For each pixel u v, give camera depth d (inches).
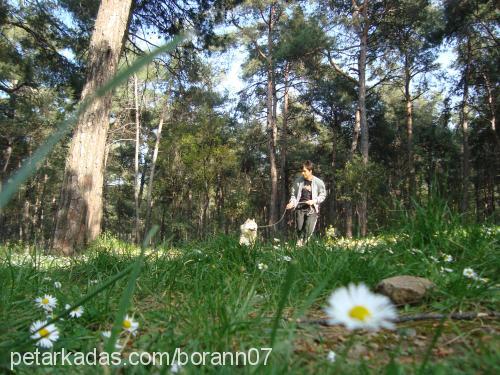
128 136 1309.1
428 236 131.3
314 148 1621.6
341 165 1483.8
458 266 107.8
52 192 1615.4
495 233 136.5
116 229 2010.3
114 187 1883.6
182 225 1098.7
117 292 109.7
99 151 370.3
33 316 87.7
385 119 1493.6
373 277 106.1
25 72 717.3
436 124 1401.3
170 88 1003.9
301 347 67.2
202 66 650.8
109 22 386.0
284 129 1362.0
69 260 179.3
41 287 116.8
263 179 1739.7
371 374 52.7
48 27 663.8
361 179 681.6
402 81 1277.1
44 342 64.3
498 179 1365.7
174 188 1199.6
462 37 967.6
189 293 106.2
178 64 626.8
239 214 1222.3
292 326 46.9
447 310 84.0
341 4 994.1
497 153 1289.4
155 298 105.1
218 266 128.2
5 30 695.1
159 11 556.7
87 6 596.1
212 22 589.3
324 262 123.0
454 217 139.5
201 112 1093.1
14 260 157.8
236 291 98.3
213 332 69.1
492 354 57.3
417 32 1031.0
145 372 56.4
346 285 100.9
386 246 132.2
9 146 1011.9
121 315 43.3
